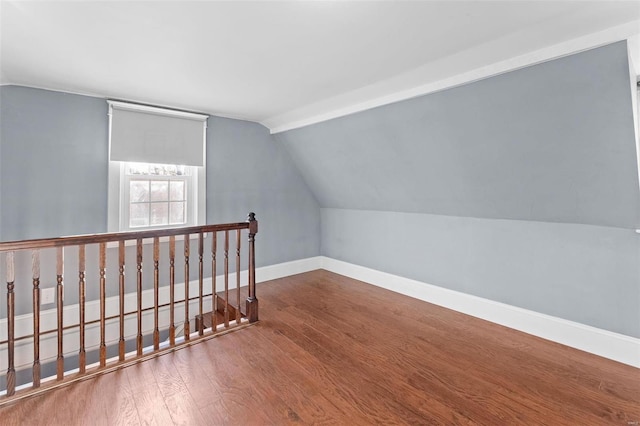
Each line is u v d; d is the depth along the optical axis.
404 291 3.72
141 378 2.05
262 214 4.19
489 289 3.00
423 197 3.37
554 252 2.59
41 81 2.58
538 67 1.90
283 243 4.44
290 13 1.60
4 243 1.82
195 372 2.12
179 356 2.31
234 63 2.21
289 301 3.47
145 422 1.67
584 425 1.64
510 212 2.79
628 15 1.52
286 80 2.54
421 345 2.49
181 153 3.43
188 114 3.45
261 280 4.20
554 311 2.59
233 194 3.90
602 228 2.35
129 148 3.10
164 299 3.43
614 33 1.60
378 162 3.39
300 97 2.98
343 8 1.55
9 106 2.62
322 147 3.77
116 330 3.17
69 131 2.87
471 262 3.13
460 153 2.67
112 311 3.14
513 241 2.83
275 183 4.31
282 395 1.88
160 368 2.16
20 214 2.68
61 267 1.99
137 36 1.84
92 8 1.55
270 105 3.24
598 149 2.00
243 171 3.98
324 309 3.24
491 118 2.29
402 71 2.32
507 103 2.15
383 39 1.87
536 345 2.50
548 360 2.27
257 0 1.48
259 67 2.28
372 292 3.79
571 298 2.50
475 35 1.82
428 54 2.06
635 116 1.82
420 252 3.58
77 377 2.03
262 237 4.21
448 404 1.81
